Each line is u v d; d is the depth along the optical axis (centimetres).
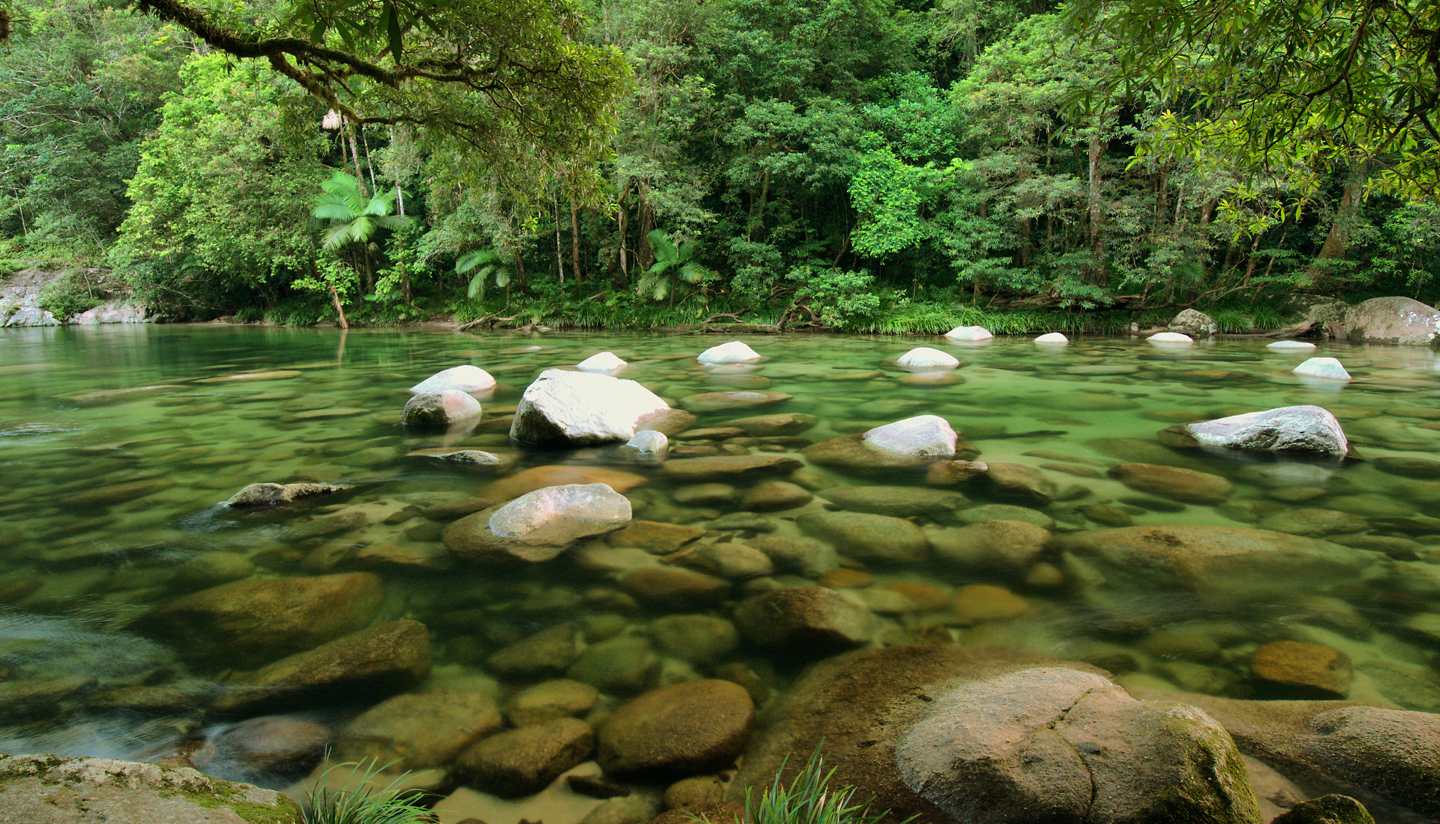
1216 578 256
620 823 138
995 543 292
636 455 447
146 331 2056
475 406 597
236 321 2464
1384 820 133
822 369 945
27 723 169
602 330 1894
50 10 2775
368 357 1160
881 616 228
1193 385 784
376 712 175
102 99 2728
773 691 186
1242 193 318
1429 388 754
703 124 1839
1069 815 128
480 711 176
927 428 452
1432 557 275
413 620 225
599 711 176
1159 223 1595
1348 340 1551
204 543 296
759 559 275
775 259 1831
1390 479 390
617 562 272
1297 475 398
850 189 1714
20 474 413
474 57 451
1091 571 263
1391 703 177
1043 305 1759
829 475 399
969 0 1816
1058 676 170
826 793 143
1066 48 1394
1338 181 1530
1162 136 269
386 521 323
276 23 378
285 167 1966
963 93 1642
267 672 193
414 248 2188
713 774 153
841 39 1888
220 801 130
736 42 1739
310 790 147
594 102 469
